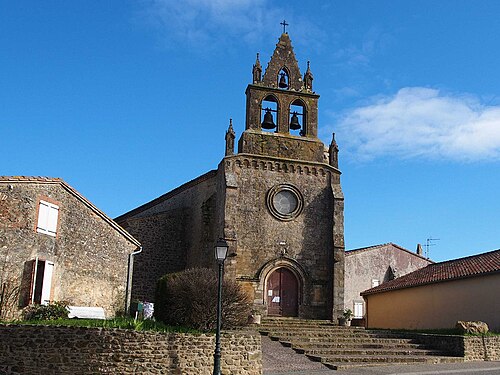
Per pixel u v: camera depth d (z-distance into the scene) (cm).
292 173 3072
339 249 2962
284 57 3269
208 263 3025
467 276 2528
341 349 2119
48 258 2089
